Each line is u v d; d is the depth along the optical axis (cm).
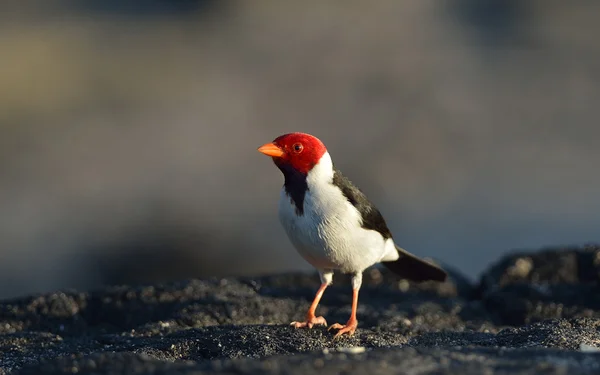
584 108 2553
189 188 1975
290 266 1594
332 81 2761
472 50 3139
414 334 724
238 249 1647
